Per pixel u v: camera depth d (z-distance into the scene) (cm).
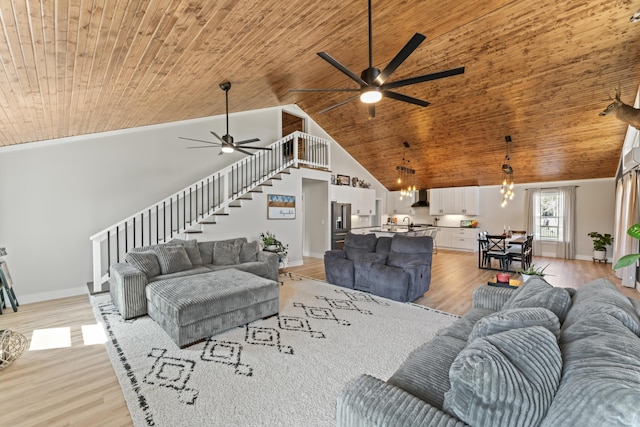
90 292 420
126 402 197
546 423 83
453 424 92
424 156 816
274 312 351
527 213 852
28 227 427
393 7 276
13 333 249
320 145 787
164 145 561
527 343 99
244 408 190
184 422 178
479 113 580
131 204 520
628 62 400
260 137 710
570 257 783
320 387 212
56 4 162
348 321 336
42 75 235
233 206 589
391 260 468
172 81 340
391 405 103
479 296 252
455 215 998
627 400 71
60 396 204
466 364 93
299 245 693
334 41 330
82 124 407
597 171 719
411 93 561
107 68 258
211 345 276
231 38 273
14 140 395
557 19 357
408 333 303
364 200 940
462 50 427
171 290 315
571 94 479
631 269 498
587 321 122
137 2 182
